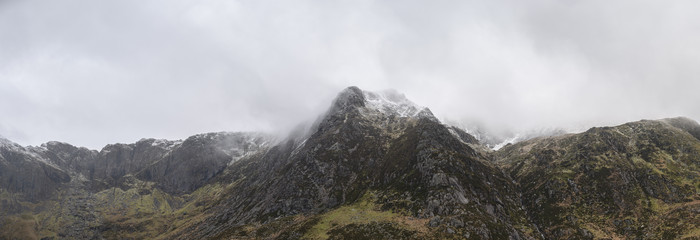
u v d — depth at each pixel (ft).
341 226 640.17
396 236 569.23
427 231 580.71
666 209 652.89
